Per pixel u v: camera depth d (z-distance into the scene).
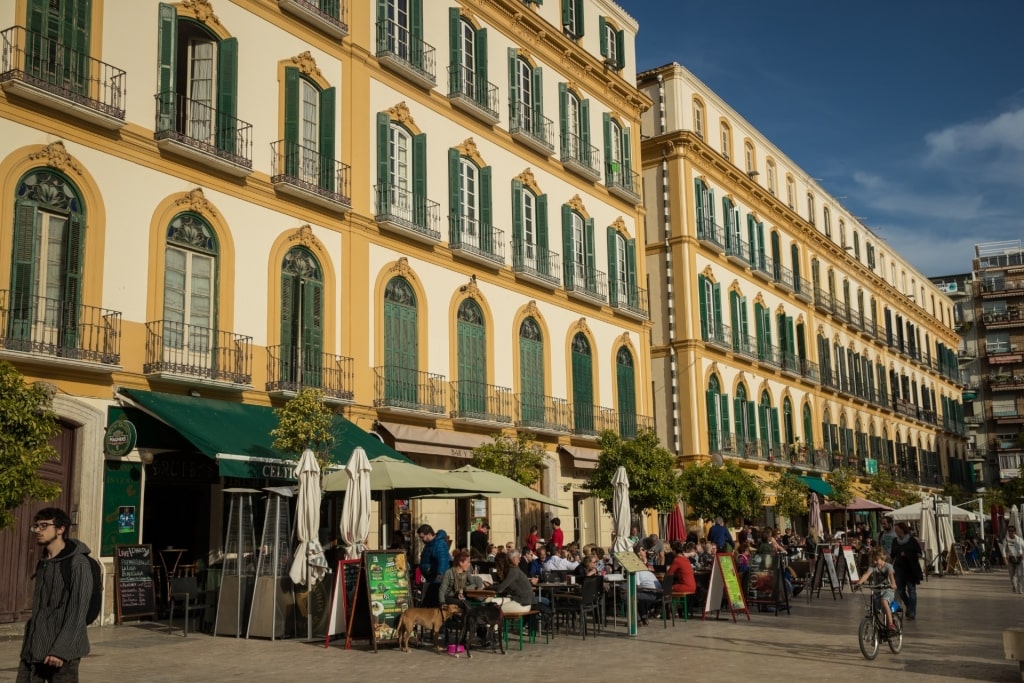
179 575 18.02
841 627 17.55
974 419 87.44
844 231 57.84
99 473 16.38
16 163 15.83
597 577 16.36
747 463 40.31
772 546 23.11
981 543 43.78
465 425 24.95
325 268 21.53
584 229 31.42
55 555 6.98
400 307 23.59
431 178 25.05
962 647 14.54
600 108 33.12
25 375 15.50
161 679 10.95
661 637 15.93
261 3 20.78
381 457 17.88
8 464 11.77
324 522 20.98
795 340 47.69
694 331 37.84
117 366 16.53
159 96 18.22
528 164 29.06
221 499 18.77
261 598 14.84
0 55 15.97
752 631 16.84
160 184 18.17
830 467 48.16
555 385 28.91
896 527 19.08
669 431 37.69
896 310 66.00
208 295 19.02
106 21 17.52
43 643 6.79
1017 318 86.88
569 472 29.05
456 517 24.91
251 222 19.97
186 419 16.69
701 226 39.28
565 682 11.13
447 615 13.66
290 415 17.25
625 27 35.09
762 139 47.09
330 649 13.70
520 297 27.86
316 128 22.00
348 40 22.91
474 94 26.97
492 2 28.02
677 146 38.69
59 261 16.48
